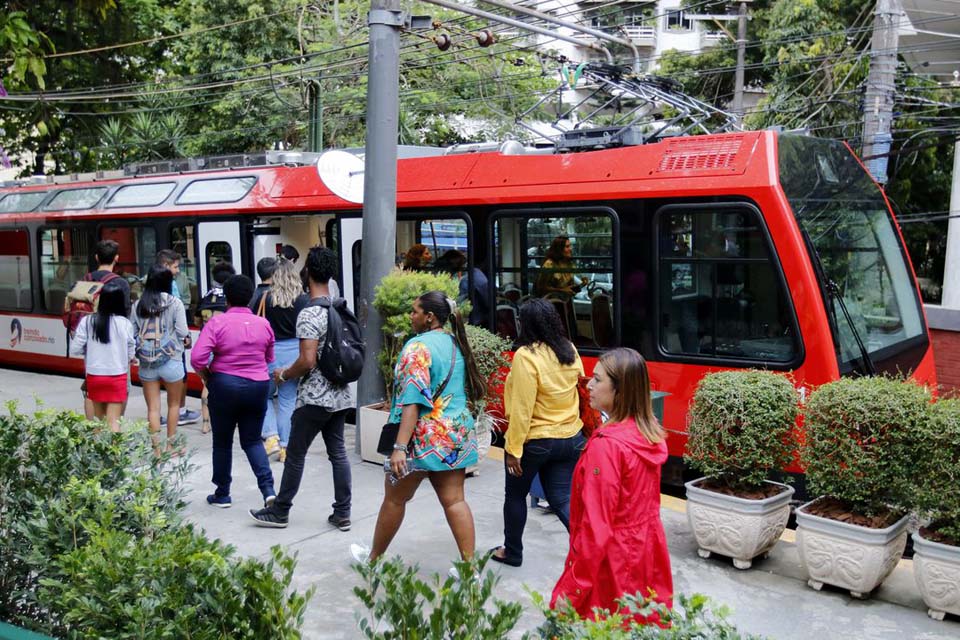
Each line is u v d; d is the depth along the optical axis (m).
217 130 23.55
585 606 3.43
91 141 24.05
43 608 3.70
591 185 8.56
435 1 9.87
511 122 23.06
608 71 10.74
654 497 3.56
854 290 8.16
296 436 6.08
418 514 6.53
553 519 6.48
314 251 6.05
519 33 26.27
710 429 5.45
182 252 12.48
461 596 2.71
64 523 3.48
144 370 7.98
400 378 4.94
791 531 6.32
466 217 9.45
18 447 4.18
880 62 14.36
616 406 3.59
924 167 22.66
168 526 3.54
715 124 24.28
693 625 2.72
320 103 19.66
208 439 8.77
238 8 22.92
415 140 23.72
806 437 5.27
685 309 8.06
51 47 9.82
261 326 6.46
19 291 14.95
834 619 4.84
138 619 2.77
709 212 7.88
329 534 6.11
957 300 18.66
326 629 4.62
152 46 23.64
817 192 8.03
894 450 4.86
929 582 4.81
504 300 9.27
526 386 5.06
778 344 7.56
